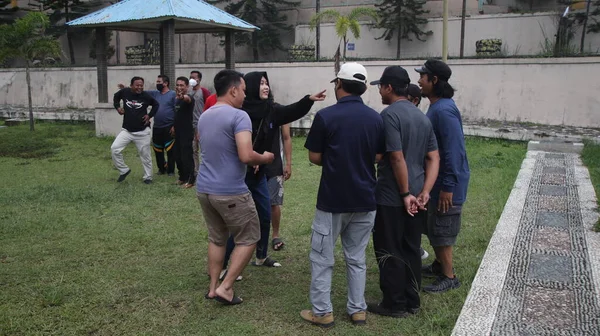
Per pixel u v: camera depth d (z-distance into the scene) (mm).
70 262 4922
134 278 4555
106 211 6738
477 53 18766
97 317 3803
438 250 4336
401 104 3791
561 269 4566
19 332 3562
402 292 3834
